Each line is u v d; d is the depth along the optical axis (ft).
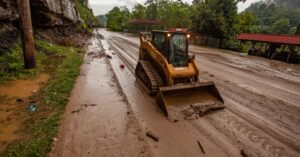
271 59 68.64
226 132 16.16
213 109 19.81
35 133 14.28
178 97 20.68
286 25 266.98
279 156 13.56
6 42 32.27
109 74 31.83
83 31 116.37
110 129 15.62
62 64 35.32
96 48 61.77
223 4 95.35
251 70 43.62
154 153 13.14
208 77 34.40
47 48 43.86
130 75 32.01
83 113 17.95
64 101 19.98
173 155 13.06
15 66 27.71
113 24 257.75
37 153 12.23
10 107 18.13
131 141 14.25
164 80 22.20
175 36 22.09
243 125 17.47
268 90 28.76
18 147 12.67
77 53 48.78
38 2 44.50
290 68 51.52
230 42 98.63
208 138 15.19
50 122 15.75
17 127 14.99
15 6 34.71
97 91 23.81
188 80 22.72
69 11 78.28
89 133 14.87
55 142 13.52
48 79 26.66
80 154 12.57
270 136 15.96
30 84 24.29
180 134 15.52
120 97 22.35
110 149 13.23
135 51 59.47
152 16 204.23
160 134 15.35
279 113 20.53
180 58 22.56
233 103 22.52
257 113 20.20
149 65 24.98
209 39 103.60
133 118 17.61
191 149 13.78
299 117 19.79
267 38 72.64
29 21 28.53
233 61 55.57
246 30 133.18
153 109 19.66
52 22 54.08
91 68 35.09
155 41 25.04
